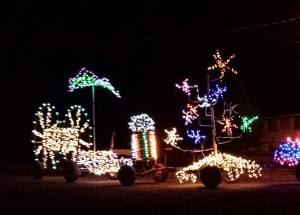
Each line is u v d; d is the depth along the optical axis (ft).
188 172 60.75
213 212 33.96
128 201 41.68
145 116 62.08
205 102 59.06
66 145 68.33
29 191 52.06
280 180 60.54
